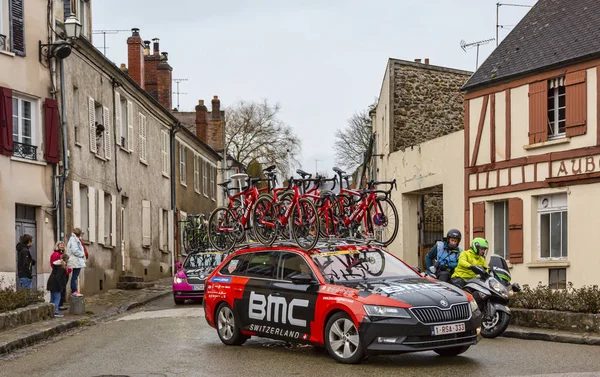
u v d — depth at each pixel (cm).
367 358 1124
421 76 3130
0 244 2112
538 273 2133
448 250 1484
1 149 2131
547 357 1120
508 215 2270
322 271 1165
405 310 1041
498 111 2295
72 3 2612
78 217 2473
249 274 1289
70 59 2456
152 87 4562
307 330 1152
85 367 1118
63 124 2359
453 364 1073
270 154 6306
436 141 2625
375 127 3747
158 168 3666
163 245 3753
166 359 1165
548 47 2194
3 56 2172
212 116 5781
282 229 1355
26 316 1644
